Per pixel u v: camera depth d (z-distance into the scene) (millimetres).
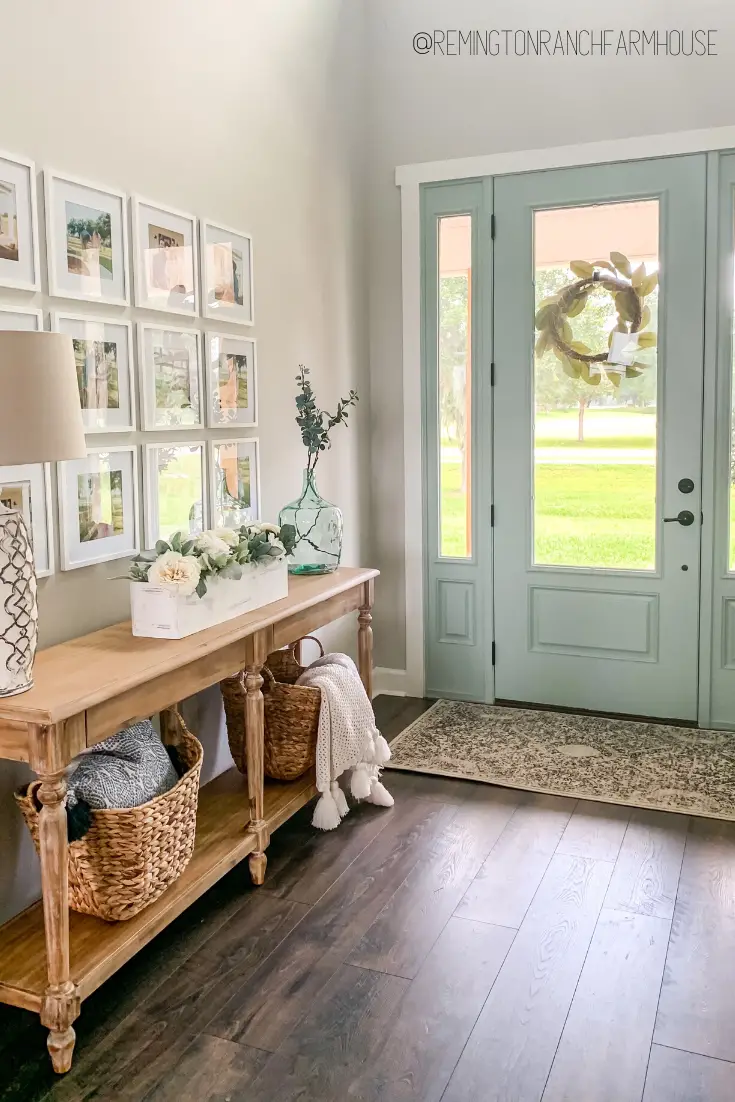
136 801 2182
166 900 2270
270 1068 1908
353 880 2668
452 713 4098
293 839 2938
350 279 4062
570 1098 1813
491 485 4121
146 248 2721
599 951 2297
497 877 2668
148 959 2293
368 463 4309
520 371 4020
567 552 4055
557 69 3811
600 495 3969
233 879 2686
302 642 3797
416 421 4188
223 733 3225
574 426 3977
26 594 1900
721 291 3703
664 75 3666
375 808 3154
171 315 2857
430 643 4328
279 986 2178
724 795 3191
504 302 4008
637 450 3891
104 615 2619
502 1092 1830
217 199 3082
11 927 2176
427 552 4266
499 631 4203
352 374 4117
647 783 3301
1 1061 1957
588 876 2664
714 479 3785
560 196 3871
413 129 4070
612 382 3893
